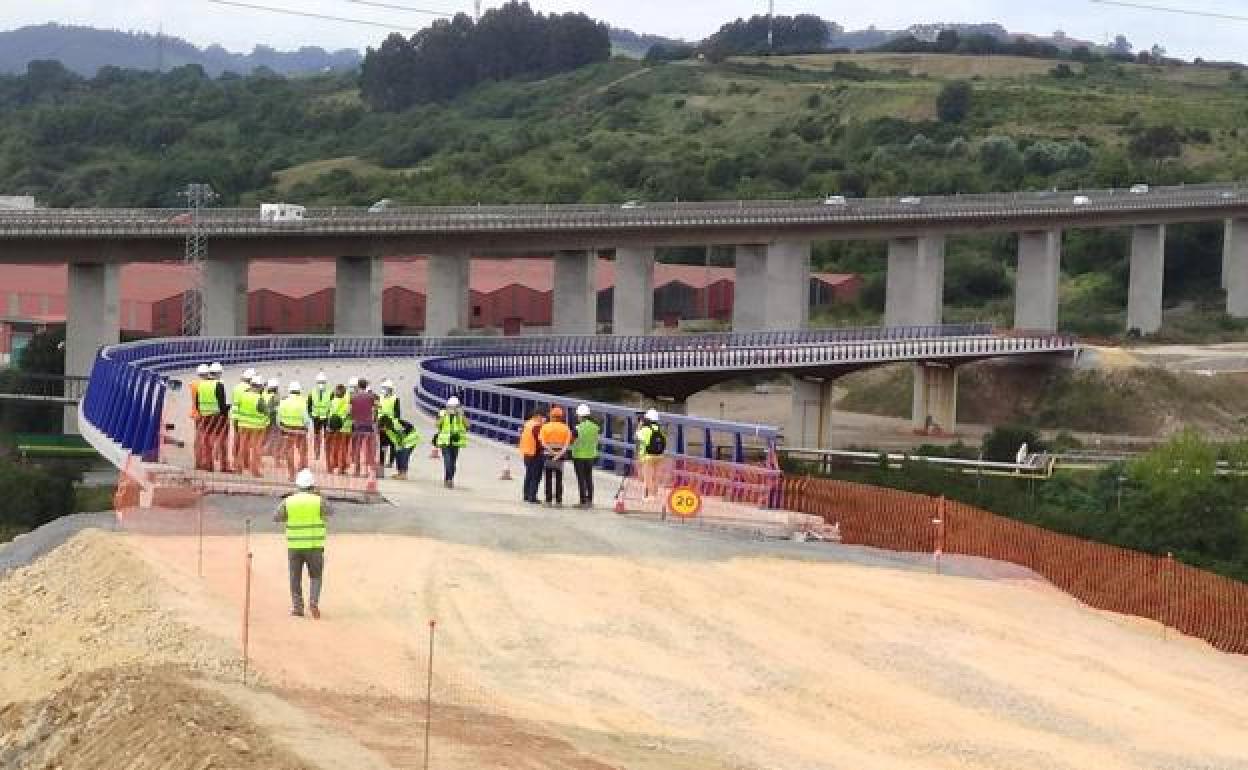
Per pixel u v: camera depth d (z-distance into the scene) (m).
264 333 160.50
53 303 154.62
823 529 51.22
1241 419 161.38
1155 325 197.50
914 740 31.17
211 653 32.75
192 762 26.03
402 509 47.50
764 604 40.22
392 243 144.12
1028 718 33.47
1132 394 160.12
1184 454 92.75
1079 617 43.56
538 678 33.31
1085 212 186.62
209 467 50.94
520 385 114.94
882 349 145.38
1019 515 87.50
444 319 149.62
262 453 50.75
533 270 195.38
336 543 43.09
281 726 27.78
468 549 43.06
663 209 161.00
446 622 36.47
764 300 171.00
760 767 28.70
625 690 33.00
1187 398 161.50
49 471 97.19
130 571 39.50
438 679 32.50
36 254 120.38
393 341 125.12
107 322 125.25
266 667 32.06
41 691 32.75
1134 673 38.19
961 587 44.84
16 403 126.62
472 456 63.41
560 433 51.31
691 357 130.25
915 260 179.00
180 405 68.25
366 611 36.88
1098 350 166.25
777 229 168.50
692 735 30.59
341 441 51.75
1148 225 196.25
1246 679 39.09
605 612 38.12
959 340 154.75
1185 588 46.81
